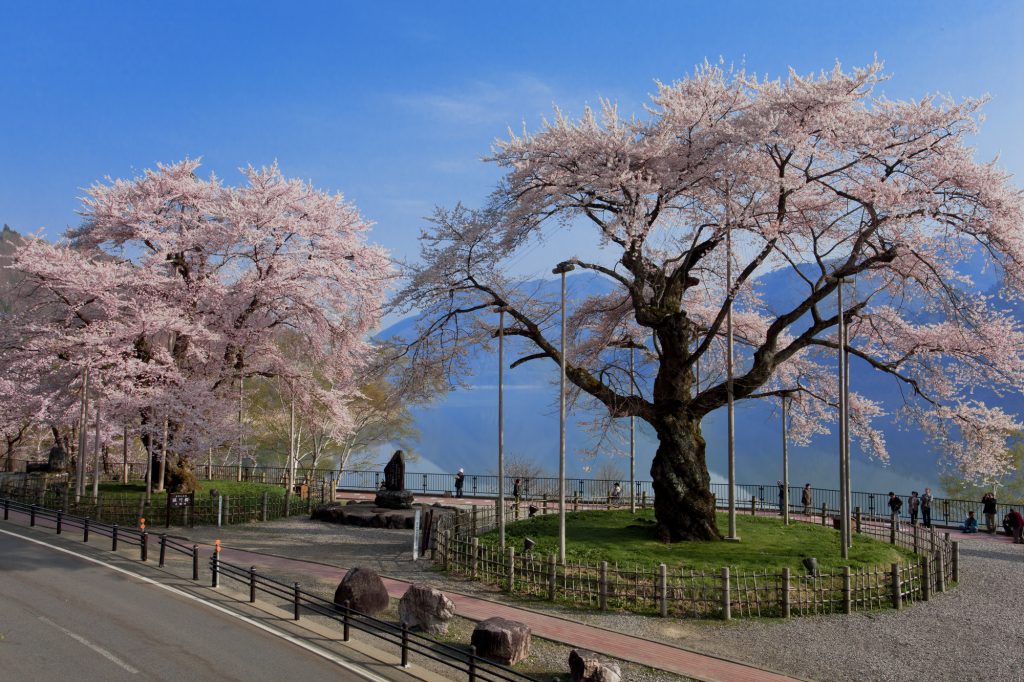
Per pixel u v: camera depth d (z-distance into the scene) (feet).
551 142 75.92
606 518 89.45
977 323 76.64
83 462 97.71
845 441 68.23
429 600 47.70
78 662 38.11
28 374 104.63
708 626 51.39
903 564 66.90
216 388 114.21
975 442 80.69
